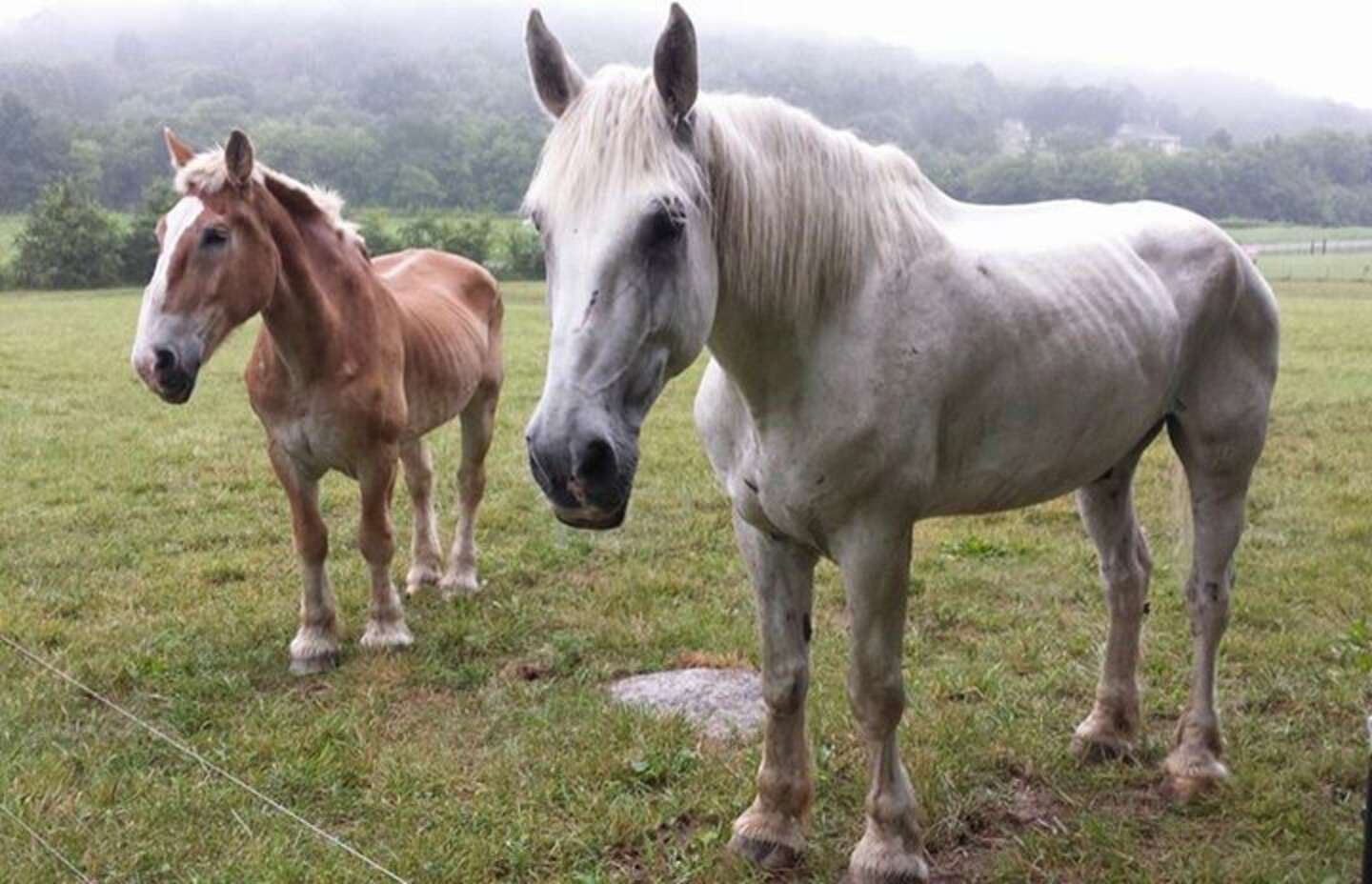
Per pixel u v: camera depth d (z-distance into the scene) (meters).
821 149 2.81
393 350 5.20
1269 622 5.30
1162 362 3.48
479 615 5.60
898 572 2.99
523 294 29.00
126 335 19.72
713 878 3.35
